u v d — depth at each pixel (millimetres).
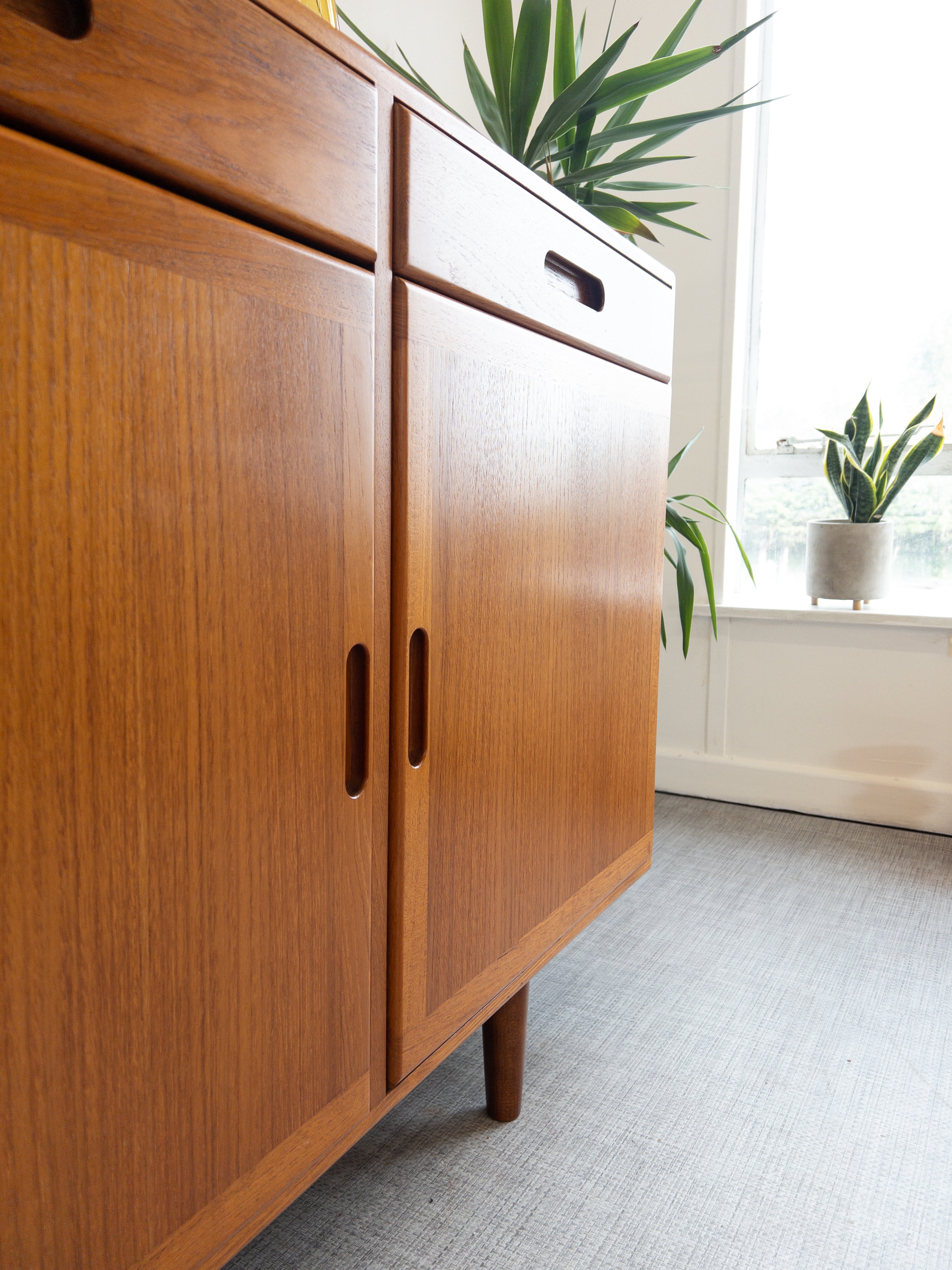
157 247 312
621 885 812
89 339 292
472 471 524
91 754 307
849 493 1575
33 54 267
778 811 1646
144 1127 342
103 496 302
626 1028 922
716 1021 935
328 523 409
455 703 527
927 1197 687
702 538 1326
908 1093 814
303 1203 670
